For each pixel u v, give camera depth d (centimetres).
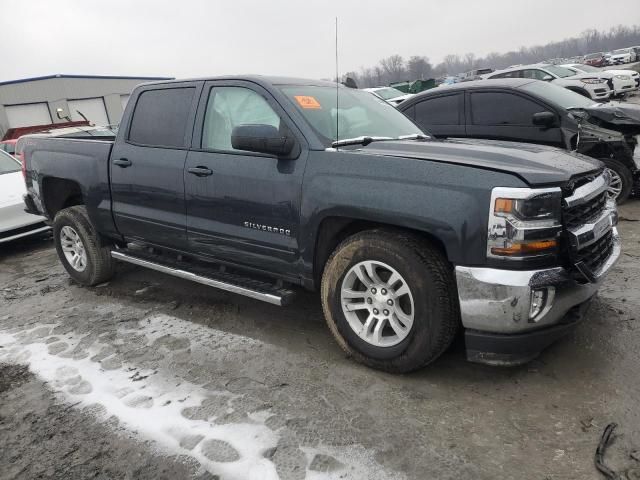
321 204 310
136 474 241
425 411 273
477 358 283
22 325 424
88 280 494
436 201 272
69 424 281
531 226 258
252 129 319
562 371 302
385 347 305
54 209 528
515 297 260
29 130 1712
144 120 420
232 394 300
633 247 512
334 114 357
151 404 294
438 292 279
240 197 350
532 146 351
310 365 328
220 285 376
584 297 285
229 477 234
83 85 3653
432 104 698
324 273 323
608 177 338
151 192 407
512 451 240
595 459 231
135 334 389
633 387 281
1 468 252
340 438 255
